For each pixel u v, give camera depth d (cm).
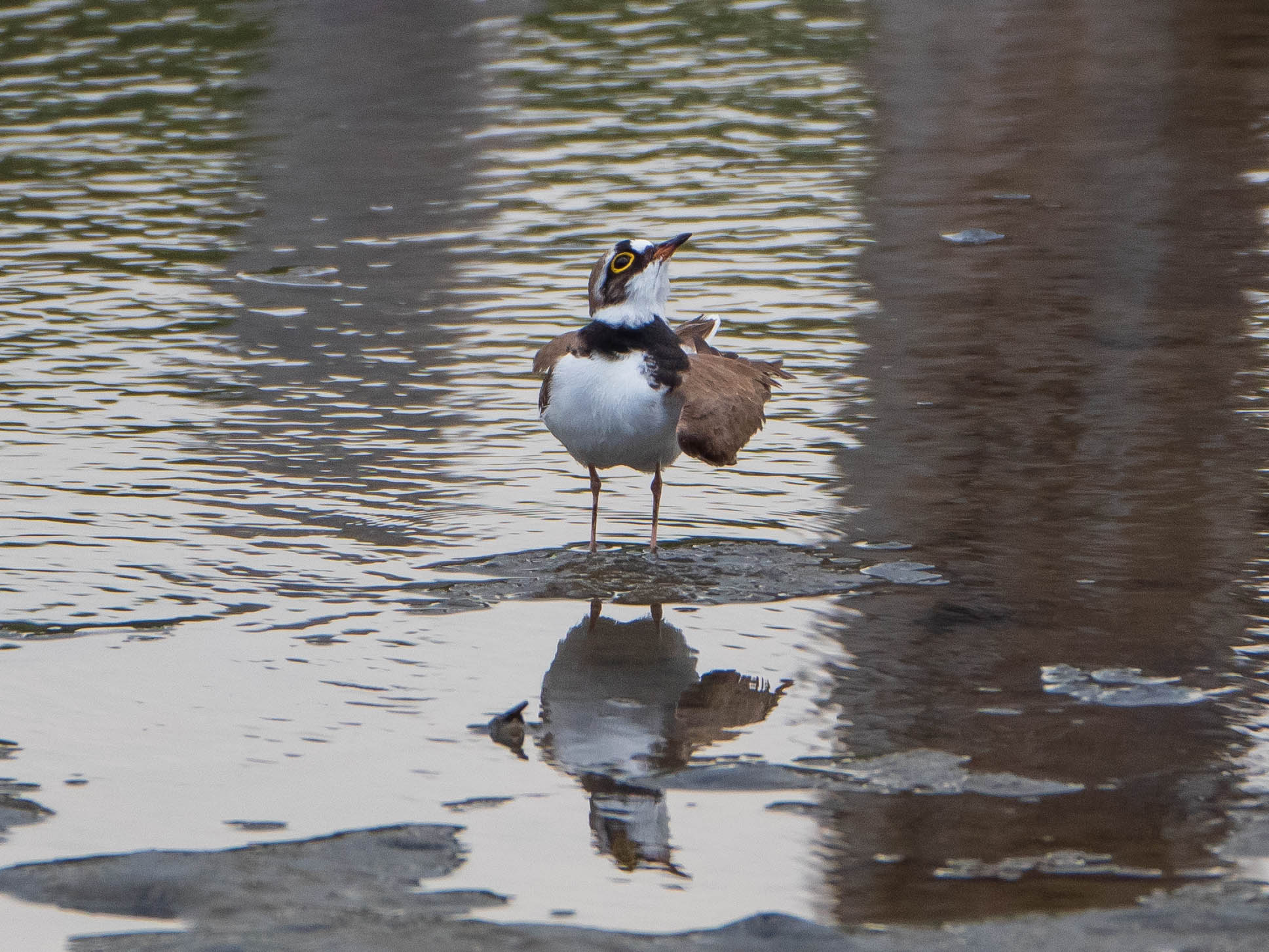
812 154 2766
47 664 1035
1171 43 3519
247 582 1182
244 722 953
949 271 2052
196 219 2422
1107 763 880
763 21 4062
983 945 694
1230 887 745
